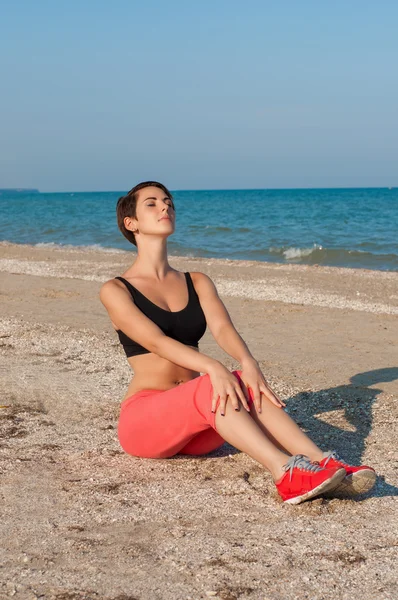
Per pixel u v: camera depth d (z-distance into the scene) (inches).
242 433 128.0
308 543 110.1
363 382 228.7
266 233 1216.8
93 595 93.7
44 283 499.5
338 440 168.6
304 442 129.5
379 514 122.3
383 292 481.7
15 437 169.0
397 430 176.4
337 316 374.3
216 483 138.4
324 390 217.9
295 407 198.7
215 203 3110.2
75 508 125.5
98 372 237.5
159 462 150.7
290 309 395.2
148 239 150.2
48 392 211.2
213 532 114.7
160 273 151.4
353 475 123.5
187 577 98.8
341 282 535.5
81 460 152.0
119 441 163.9
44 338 295.0
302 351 281.6
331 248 906.1
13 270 590.2
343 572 100.3
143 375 148.7
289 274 589.6
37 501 128.7
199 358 133.7
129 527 117.0
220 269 629.0
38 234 1221.7
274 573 100.0
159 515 122.1
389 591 94.7
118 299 143.1
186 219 1728.6
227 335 146.5
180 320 147.5
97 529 116.1
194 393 133.3
